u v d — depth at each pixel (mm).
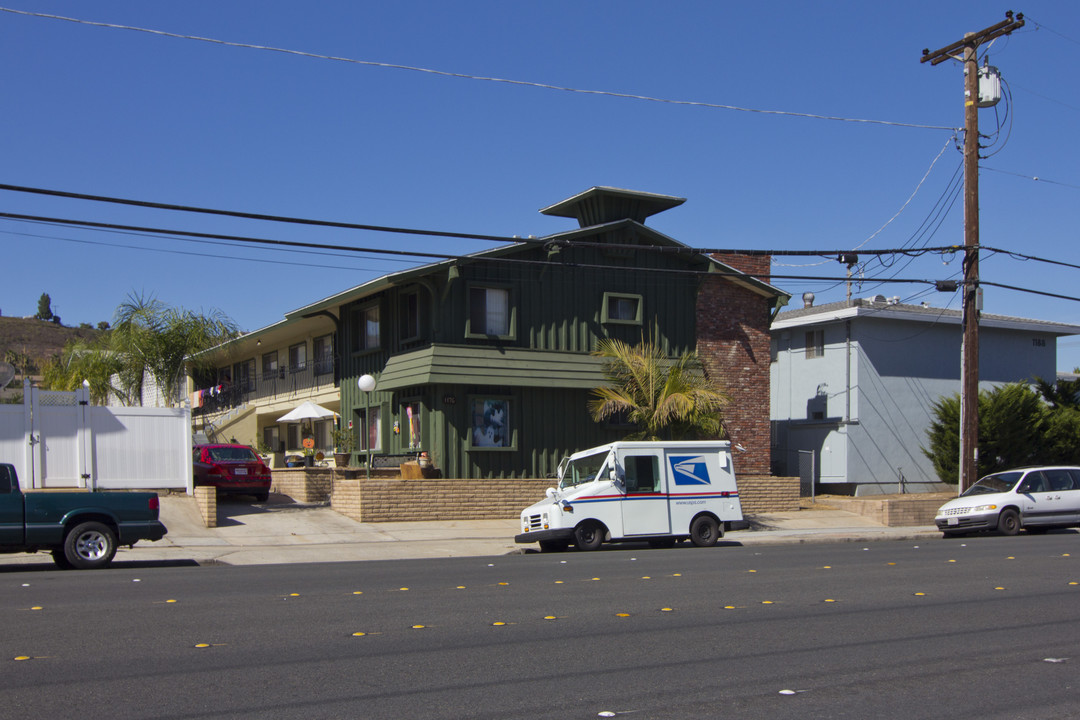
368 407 29141
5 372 22797
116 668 7684
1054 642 8984
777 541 21547
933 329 35000
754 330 30328
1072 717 6520
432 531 22172
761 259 30141
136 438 22953
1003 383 36594
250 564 17219
